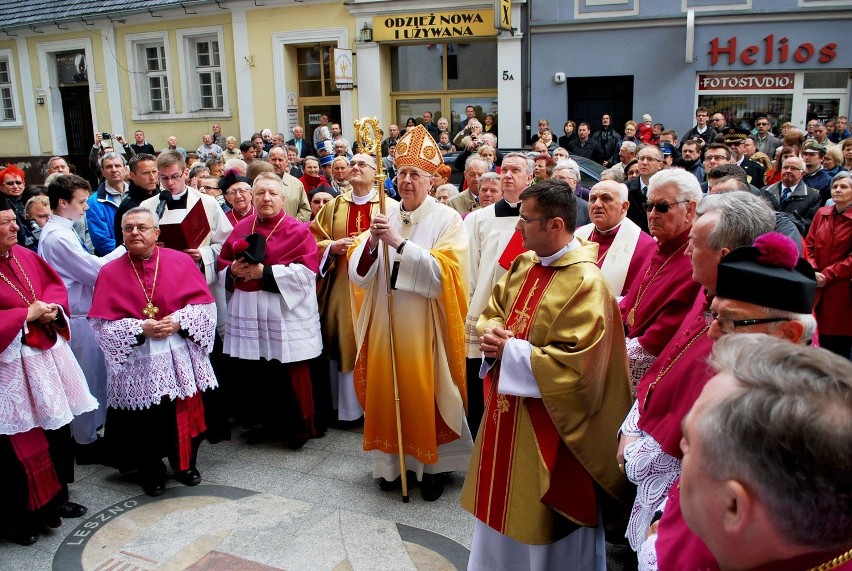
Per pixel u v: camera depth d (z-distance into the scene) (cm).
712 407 112
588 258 264
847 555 109
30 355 335
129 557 327
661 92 1248
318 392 461
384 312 380
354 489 392
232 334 439
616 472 265
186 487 396
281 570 315
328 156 826
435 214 387
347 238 465
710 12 1192
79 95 1700
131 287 375
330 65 1445
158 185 528
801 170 569
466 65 1380
